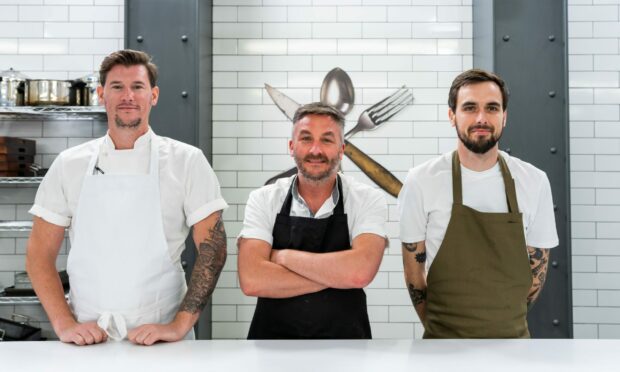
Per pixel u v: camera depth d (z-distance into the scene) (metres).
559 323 2.78
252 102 3.28
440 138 3.25
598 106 3.21
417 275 1.95
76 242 1.68
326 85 3.26
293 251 1.74
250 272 1.73
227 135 3.27
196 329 2.85
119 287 1.66
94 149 1.76
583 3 3.22
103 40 3.27
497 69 2.84
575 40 3.22
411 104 3.26
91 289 1.66
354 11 3.27
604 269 3.19
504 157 1.88
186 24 2.90
